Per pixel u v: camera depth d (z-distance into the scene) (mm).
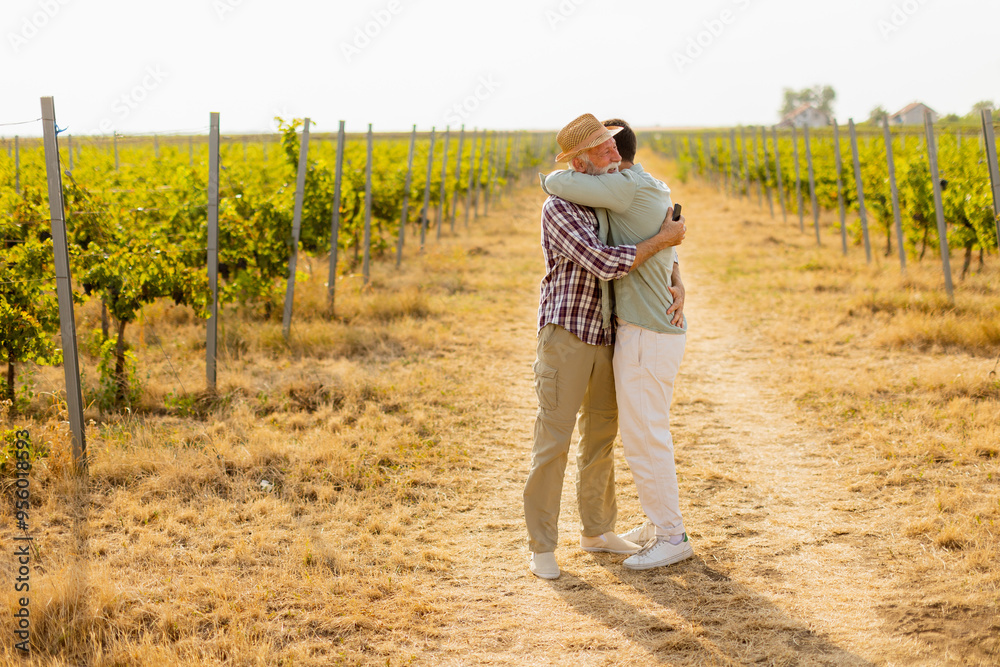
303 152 7180
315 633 2707
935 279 9664
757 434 4965
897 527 3498
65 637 2588
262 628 2707
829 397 5578
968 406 5133
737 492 4008
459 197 20500
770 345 7289
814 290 9656
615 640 2660
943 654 2479
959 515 3498
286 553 3291
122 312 5410
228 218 7113
